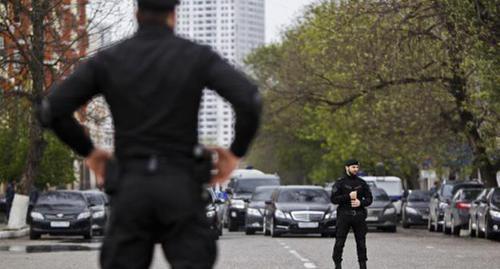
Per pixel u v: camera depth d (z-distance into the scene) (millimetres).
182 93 8656
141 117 8648
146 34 8859
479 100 59344
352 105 70500
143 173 8531
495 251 40250
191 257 8516
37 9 55438
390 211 65438
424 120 65875
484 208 52938
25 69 58188
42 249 42344
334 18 61438
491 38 49156
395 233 63938
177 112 8656
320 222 54812
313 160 125938
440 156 74562
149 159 8578
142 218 8516
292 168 132375
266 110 92688
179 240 8555
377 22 55188
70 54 60156
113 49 8836
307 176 135375
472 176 85312
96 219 59219
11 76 58031
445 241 49812
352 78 63094
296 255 37750
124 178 8602
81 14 59531
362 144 72562
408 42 55500
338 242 27562
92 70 8805
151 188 8477
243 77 8688
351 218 27422
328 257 36531
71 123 8812
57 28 58562
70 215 53125
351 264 32500
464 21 48812
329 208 55344
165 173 8547
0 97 57188
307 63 76188
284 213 55219
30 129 58750
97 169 9047
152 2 8820
